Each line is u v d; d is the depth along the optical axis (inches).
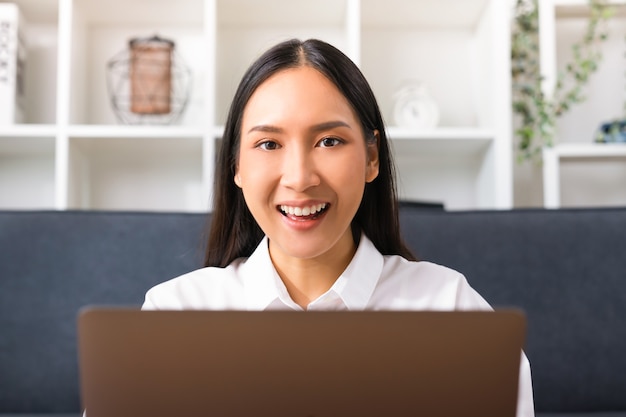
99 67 92.9
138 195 93.0
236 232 49.6
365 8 88.8
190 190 93.7
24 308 63.9
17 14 84.6
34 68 92.2
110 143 85.7
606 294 63.4
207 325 25.4
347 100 39.9
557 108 86.9
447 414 26.0
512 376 25.9
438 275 48.5
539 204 92.0
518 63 89.6
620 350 62.7
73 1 85.0
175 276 65.1
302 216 39.1
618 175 94.2
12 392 62.9
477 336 25.5
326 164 37.9
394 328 25.5
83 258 65.0
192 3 87.7
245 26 94.0
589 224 64.6
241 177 40.6
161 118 90.4
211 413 25.9
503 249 64.4
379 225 48.7
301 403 25.8
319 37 94.3
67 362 63.5
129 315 25.4
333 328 25.4
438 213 66.2
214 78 82.4
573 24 94.9
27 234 65.0
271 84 38.9
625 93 94.0
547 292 63.6
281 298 44.6
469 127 94.7
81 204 88.5
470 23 93.7
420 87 88.2
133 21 92.5
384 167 46.8
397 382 25.7
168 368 25.7
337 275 46.3
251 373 25.6
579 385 62.4
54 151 90.7
